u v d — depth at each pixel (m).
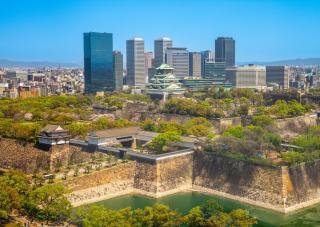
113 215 161.75
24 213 191.88
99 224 158.00
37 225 183.38
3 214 176.50
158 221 163.88
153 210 168.62
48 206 184.12
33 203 184.88
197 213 167.00
